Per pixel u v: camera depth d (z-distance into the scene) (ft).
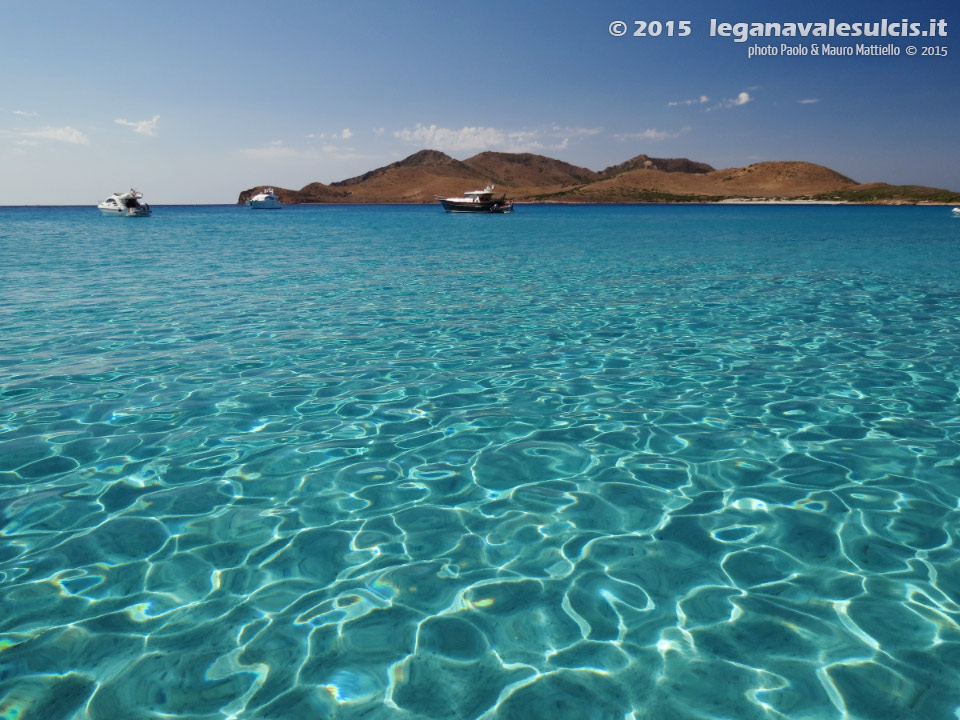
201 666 7.68
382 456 14.43
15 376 20.67
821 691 7.20
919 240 90.43
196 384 19.99
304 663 7.73
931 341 26.05
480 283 44.91
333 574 9.73
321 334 27.78
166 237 108.58
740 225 148.97
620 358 23.63
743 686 7.30
